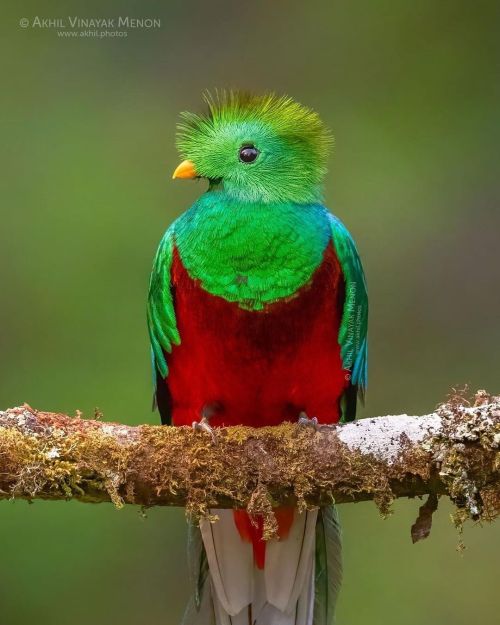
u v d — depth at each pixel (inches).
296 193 354.9
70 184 627.2
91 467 306.8
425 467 300.4
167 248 358.6
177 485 309.6
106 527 540.1
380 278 634.8
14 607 523.2
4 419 307.9
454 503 297.6
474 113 663.1
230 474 309.3
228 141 354.6
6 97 655.1
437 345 629.3
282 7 698.8
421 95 669.3
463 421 297.4
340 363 358.6
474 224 641.0
